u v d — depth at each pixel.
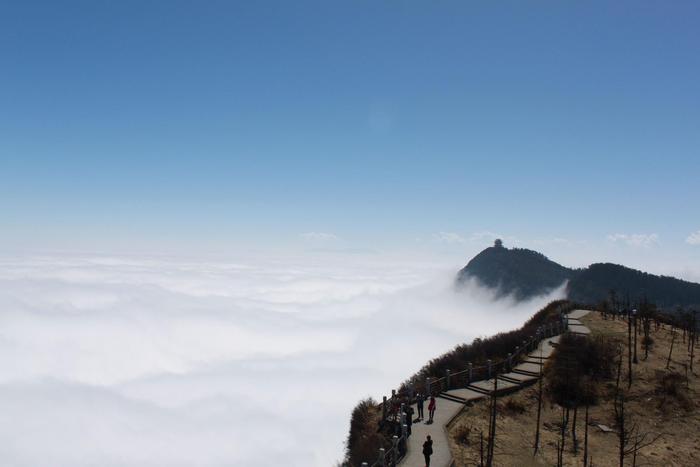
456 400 29.91
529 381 32.94
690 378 32.72
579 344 37.69
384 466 20.22
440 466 20.98
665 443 25.83
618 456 24.52
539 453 24.45
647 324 41.16
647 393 31.03
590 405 30.45
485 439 25.03
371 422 28.50
